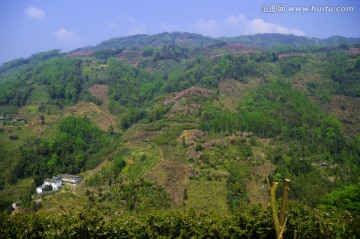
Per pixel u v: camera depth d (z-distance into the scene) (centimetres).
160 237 1955
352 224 1806
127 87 11994
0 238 1841
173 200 4378
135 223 1989
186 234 1995
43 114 9494
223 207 4241
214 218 2077
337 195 2806
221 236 1966
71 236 1830
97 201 4666
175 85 11188
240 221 2014
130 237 1923
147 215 2094
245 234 1958
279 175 4791
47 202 4966
